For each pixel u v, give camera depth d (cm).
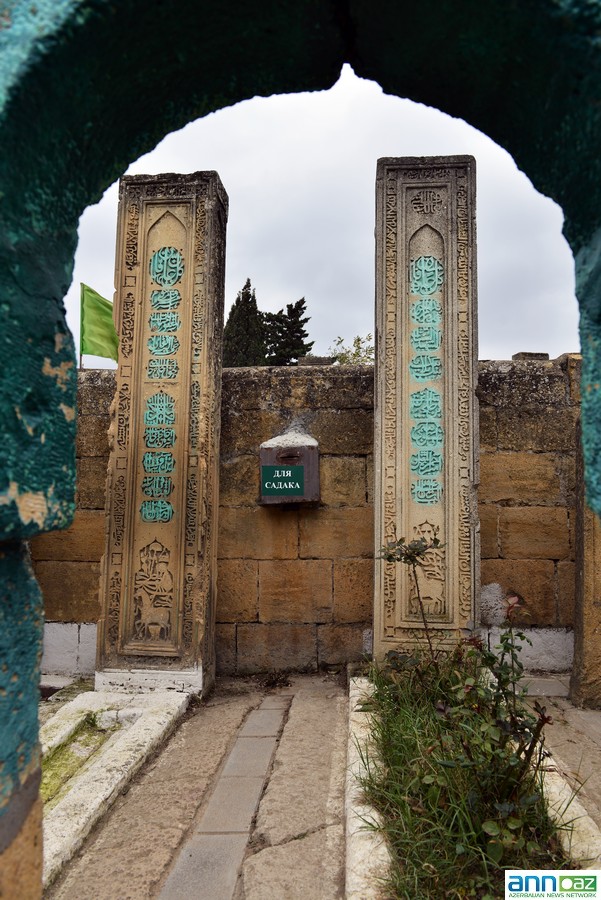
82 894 212
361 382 490
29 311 105
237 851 238
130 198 457
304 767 301
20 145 100
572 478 481
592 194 114
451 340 432
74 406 120
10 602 107
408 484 428
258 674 476
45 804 276
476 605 412
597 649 399
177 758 322
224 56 130
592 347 112
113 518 436
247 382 497
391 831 212
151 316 448
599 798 271
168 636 421
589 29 98
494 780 214
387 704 323
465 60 125
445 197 444
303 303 2384
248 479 489
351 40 136
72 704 384
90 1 98
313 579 480
